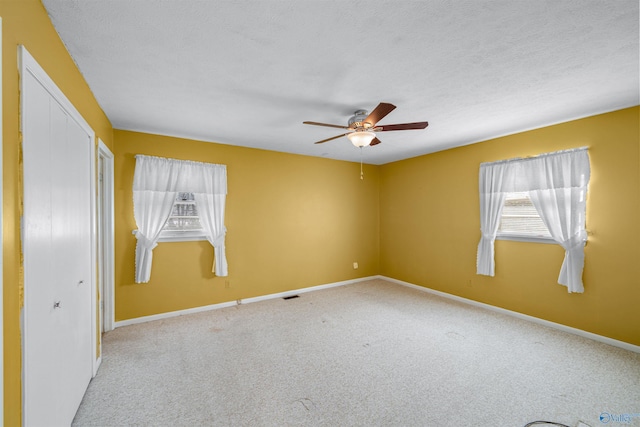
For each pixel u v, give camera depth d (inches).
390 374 95.7
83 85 86.1
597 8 59.5
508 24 64.7
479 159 163.3
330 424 73.1
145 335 125.5
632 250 111.2
